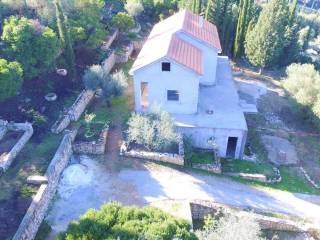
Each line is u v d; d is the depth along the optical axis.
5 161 23.78
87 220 17.02
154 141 28.03
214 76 35.69
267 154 32.38
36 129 27.86
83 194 24.33
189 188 25.67
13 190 22.19
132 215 17.59
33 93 31.30
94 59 38.34
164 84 30.47
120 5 52.59
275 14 41.88
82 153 27.92
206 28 37.31
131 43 45.53
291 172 30.41
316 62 49.41
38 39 29.38
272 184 28.20
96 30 38.06
